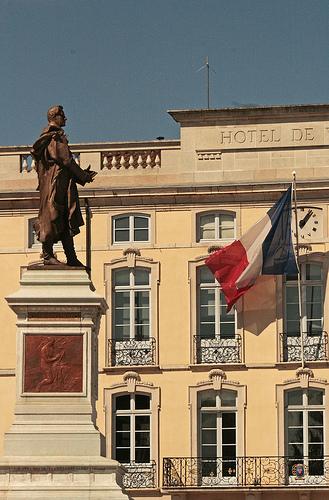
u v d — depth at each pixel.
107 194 57.75
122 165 58.25
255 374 56.62
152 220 57.78
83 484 30.36
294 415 56.34
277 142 57.94
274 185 57.47
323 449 55.94
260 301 57.03
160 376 56.88
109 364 56.94
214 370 56.62
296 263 55.59
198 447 56.47
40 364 31.59
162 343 57.09
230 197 57.69
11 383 56.97
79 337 31.69
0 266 57.97
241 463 55.97
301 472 55.53
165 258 57.53
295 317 57.00
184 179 57.94
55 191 32.41
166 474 55.97
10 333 57.38
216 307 57.19
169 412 56.62
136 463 56.47
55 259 32.44
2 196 58.09
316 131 57.88
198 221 57.78
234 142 58.09
